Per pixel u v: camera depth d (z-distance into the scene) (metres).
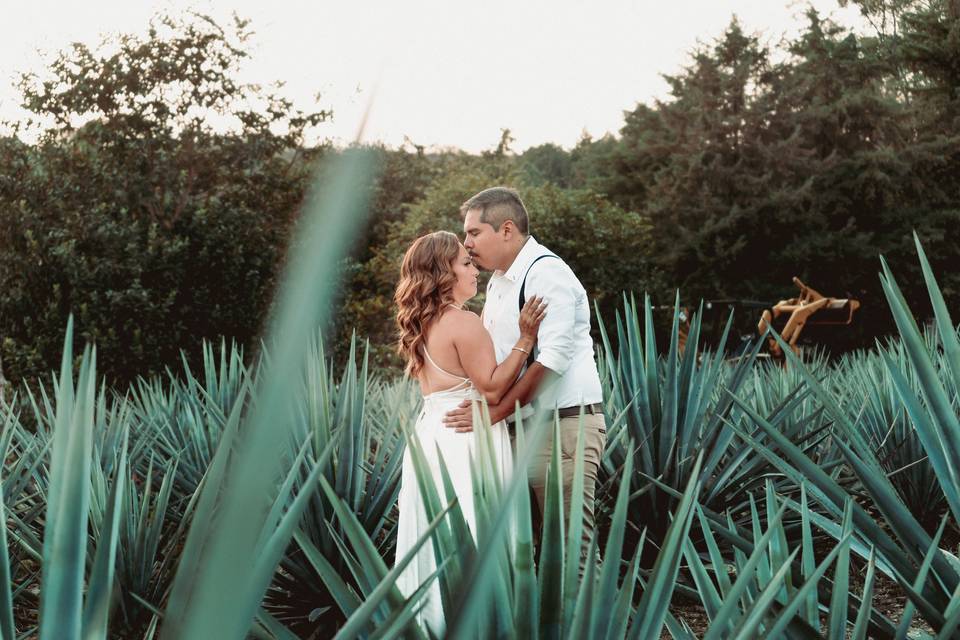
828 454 5.51
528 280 3.40
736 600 1.45
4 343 11.21
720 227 27.81
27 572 4.09
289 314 0.24
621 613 1.49
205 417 5.37
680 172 29.16
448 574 1.46
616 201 31.70
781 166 28.16
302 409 3.75
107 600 0.85
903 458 5.09
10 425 3.31
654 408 4.38
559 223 17.47
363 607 0.91
